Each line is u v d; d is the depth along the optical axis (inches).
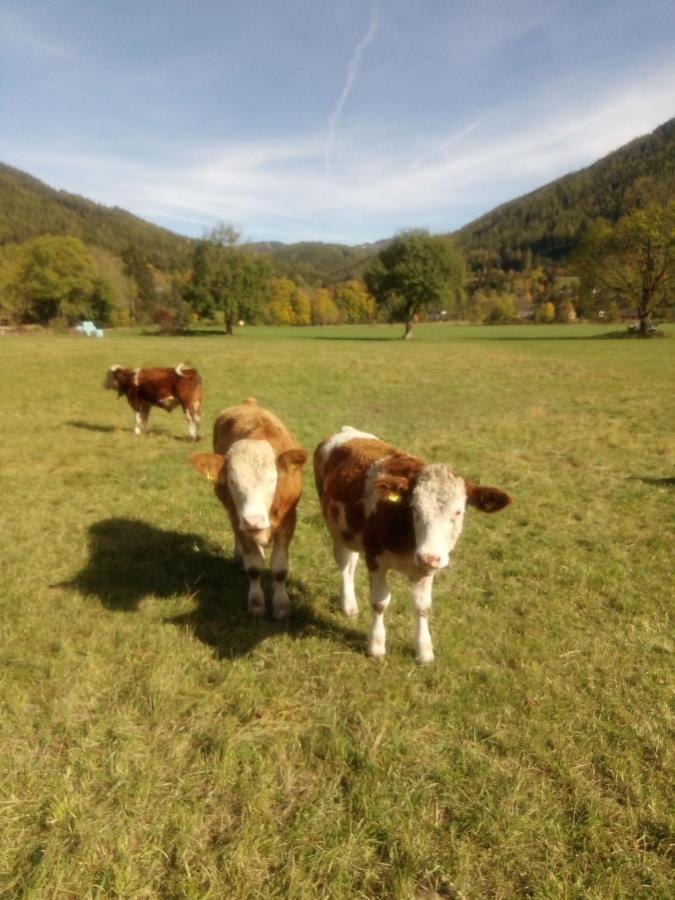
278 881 108.2
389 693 160.4
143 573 231.1
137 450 441.4
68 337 1908.2
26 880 106.1
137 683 161.9
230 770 132.2
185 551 253.8
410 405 716.7
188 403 482.3
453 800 125.9
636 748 140.7
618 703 155.9
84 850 111.0
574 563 247.3
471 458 431.5
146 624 192.7
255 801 123.6
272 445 215.5
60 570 231.1
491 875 110.8
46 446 438.3
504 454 443.2
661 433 516.4
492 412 656.4
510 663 177.9
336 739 141.0
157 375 476.7
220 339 2160.4
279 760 135.7
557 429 538.9
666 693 160.7
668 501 327.6
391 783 129.6
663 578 232.7
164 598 209.9
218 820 121.5
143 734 143.5
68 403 636.1
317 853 112.3
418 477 158.1
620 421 577.3
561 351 1529.3
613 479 375.6
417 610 174.6
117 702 154.6
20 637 182.5
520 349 1615.4
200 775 131.0
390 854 112.7
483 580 234.7
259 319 2947.8
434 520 149.9
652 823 120.6
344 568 207.0
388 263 2449.6
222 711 152.6
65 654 173.3
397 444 478.0
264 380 864.9
